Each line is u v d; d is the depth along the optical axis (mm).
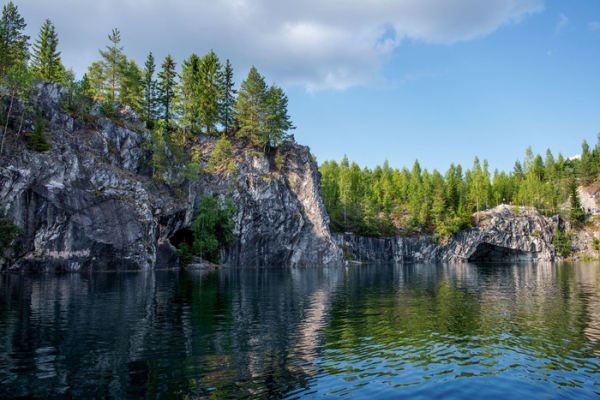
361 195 132625
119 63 81125
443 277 54188
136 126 75125
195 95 89312
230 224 75938
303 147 101062
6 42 62938
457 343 15625
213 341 15492
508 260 128250
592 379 11539
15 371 11406
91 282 38688
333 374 11711
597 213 134625
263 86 95312
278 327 18375
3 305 23297
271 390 10281
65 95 66188
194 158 80062
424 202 134000
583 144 150250
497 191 148000
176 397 9664
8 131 55969
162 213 66938
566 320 20672
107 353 13453
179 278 46281
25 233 51719
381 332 17500
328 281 46094
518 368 12500
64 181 56312
